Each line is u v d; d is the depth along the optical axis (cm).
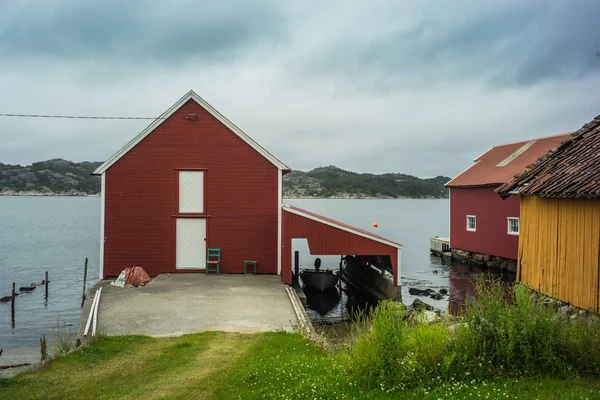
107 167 2208
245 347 1138
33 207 17362
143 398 848
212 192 2233
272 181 2244
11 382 938
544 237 1528
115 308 1544
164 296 1720
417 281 3016
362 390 752
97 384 924
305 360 977
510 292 975
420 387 727
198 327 1338
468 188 3625
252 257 2239
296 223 2077
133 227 2216
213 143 2230
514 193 1611
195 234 2233
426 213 14500
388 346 786
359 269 2905
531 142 3656
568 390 672
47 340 1989
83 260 4525
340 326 1942
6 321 2355
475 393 675
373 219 10875
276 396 782
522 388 690
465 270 3431
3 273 3831
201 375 956
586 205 1289
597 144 1520
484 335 795
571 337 784
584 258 1293
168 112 2220
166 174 2222
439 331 830
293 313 1502
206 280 2047
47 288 3030
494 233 3309
